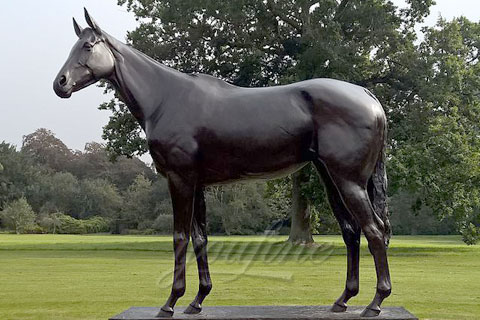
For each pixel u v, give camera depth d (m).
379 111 5.31
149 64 5.61
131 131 26.66
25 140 80.38
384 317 5.12
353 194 5.14
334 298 8.81
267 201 22.92
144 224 58.06
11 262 17.38
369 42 25.00
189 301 8.70
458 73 23.66
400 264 17.12
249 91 5.46
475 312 7.48
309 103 5.27
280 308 5.64
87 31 5.49
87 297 9.12
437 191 23.22
